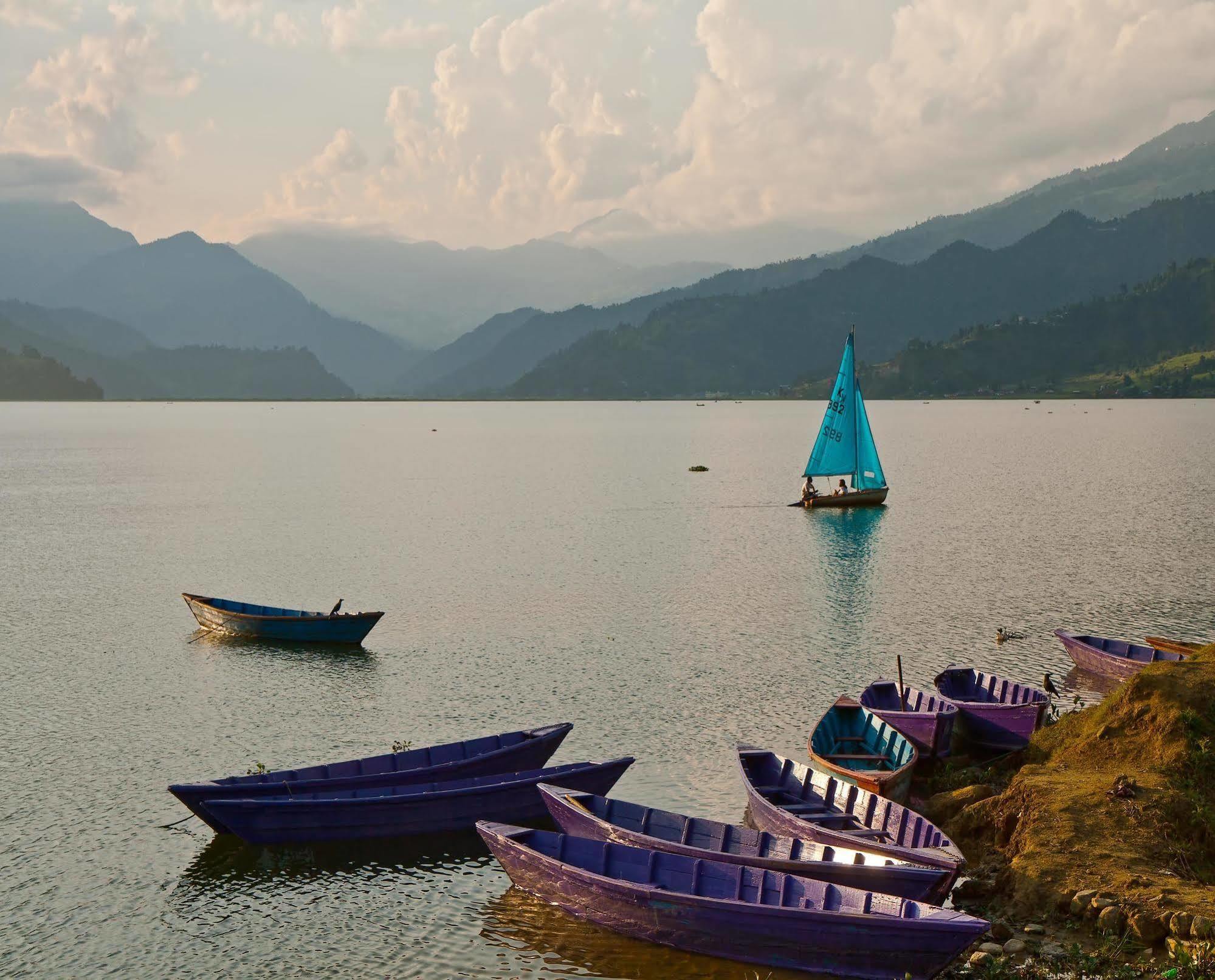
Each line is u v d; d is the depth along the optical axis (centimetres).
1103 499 11862
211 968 2603
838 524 10125
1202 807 2830
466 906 2864
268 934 2747
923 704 4025
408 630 5909
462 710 4478
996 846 2909
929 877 2462
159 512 11250
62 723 4369
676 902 2550
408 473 16600
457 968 2566
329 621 5581
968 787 3297
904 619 5975
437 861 3141
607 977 2511
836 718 3831
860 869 2553
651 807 3175
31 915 2855
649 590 6938
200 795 3203
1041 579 7062
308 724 4344
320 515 11000
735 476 15988
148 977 2572
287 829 3219
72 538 9394
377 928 2762
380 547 8812
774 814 2992
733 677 4875
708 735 4094
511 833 2925
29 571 7762
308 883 3011
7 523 10381
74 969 2606
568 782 3334
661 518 10700
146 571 7775
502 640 5638
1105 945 2309
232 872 3081
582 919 2756
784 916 2420
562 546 8844
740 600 6594
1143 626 5697
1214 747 3064
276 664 5247
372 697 4681
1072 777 3022
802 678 4847
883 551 8456
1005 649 5303
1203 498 11756
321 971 2573
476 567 7856
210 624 5906
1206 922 2234
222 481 15150
